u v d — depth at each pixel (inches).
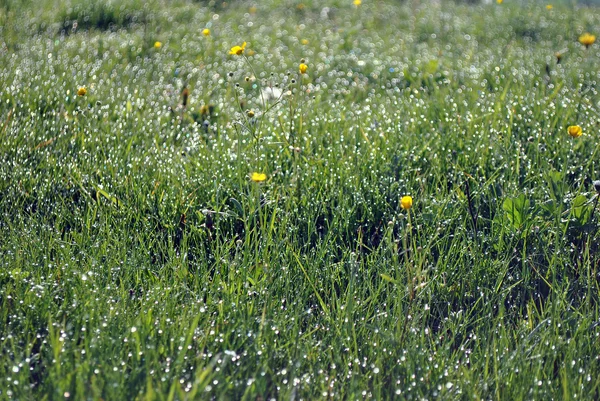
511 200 147.1
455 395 105.5
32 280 124.5
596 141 187.9
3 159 173.2
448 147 189.6
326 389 105.9
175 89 258.1
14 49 304.3
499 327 122.8
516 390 106.0
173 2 442.0
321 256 137.9
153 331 111.8
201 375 95.8
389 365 111.3
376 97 252.4
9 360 102.4
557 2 561.9
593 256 143.9
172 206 158.1
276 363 110.7
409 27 420.2
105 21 383.2
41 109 215.5
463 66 301.3
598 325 121.0
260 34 372.2
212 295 128.1
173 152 187.6
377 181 169.2
